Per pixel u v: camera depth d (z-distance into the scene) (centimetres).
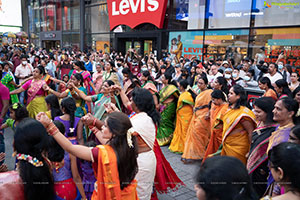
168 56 1163
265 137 296
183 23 1284
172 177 364
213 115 426
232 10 1107
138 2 1402
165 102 605
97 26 1831
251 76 657
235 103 358
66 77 761
